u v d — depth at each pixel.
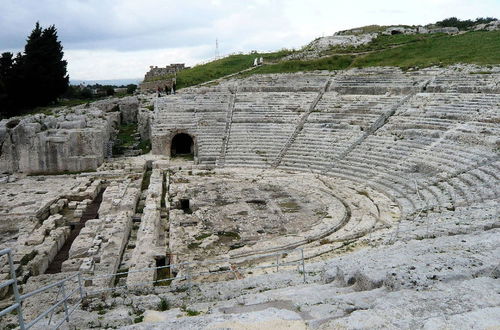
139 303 12.00
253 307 9.56
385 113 43.56
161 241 24.36
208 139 47.03
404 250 13.75
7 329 12.31
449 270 9.45
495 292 7.91
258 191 33.28
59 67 59.62
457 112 38.53
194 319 8.17
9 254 6.94
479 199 23.41
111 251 21.25
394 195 30.08
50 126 43.75
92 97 77.69
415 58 59.88
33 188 35.81
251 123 48.94
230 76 66.88
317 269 15.19
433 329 6.32
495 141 31.23
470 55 54.75
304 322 7.60
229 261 19.09
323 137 44.06
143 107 55.78
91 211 31.25
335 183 35.31
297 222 25.97
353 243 20.69
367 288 9.94
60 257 22.98
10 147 41.09
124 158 46.44
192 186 35.12
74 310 11.45
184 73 73.31
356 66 62.19
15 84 55.56
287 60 72.81
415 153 35.31
